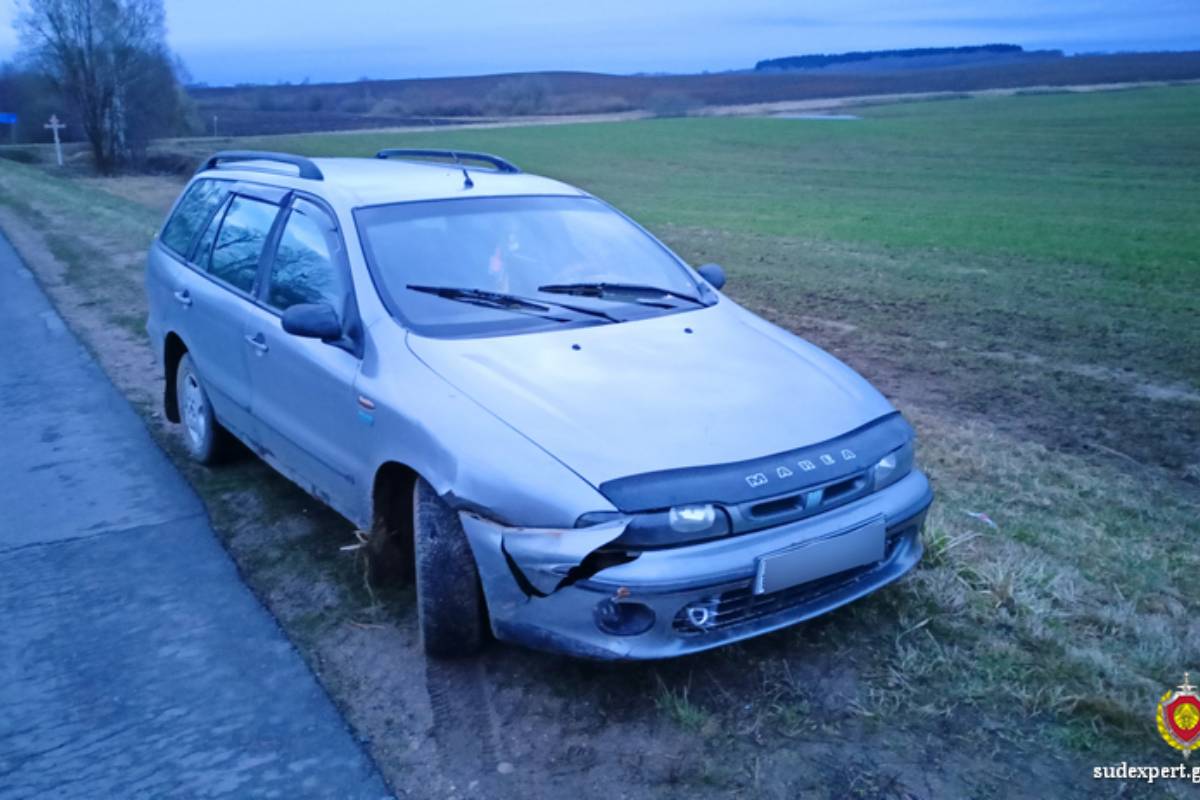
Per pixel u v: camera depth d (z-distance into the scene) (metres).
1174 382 8.72
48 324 10.47
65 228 19.33
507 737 3.46
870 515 3.64
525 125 79.69
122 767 3.35
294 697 3.73
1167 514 5.55
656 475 3.37
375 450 4.04
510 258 4.71
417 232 4.65
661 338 4.28
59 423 7.11
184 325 5.90
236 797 3.19
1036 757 3.29
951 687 3.64
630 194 31.11
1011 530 5.11
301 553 4.90
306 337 4.33
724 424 3.63
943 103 87.00
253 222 5.44
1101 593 4.40
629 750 3.36
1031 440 7.02
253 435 5.27
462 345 4.06
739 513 3.35
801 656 3.86
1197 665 3.81
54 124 56.50
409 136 67.44
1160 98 76.19
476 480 3.48
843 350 10.01
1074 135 50.47
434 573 3.68
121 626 4.25
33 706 3.70
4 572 4.77
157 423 7.06
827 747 3.35
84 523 5.34
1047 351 9.96
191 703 3.70
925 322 11.48
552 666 3.87
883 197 28.97
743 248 18.42
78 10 52.88
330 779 3.27
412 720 3.57
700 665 3.82
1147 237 19.22
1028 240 19.09
